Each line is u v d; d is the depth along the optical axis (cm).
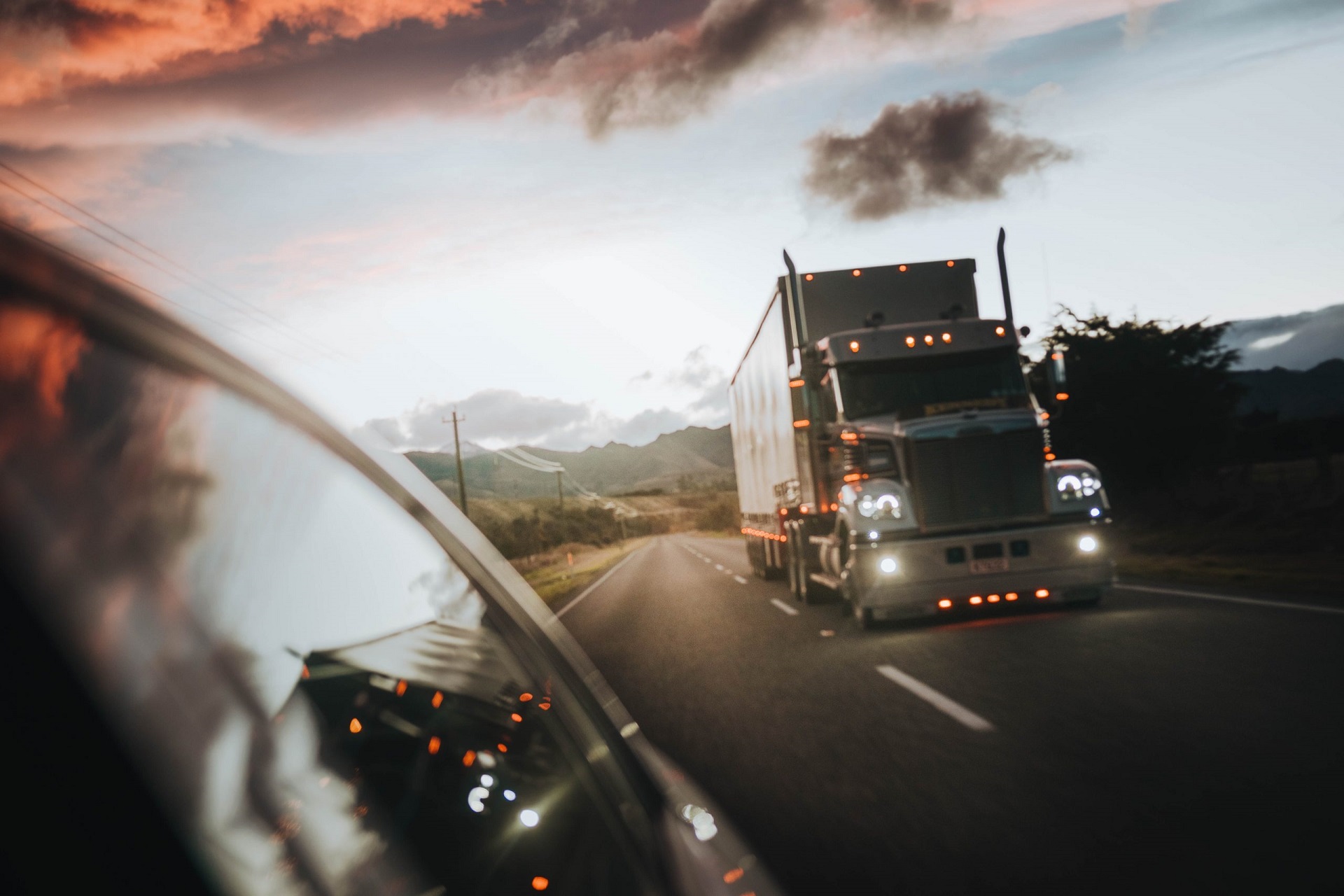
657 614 1656
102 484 80
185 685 83
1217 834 407
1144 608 1108
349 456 147
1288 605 1023
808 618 1362
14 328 74
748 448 2292
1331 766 479
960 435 1139
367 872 106
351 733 116
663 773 201
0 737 63
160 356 96
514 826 140
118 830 69
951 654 927
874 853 429
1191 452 2423
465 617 165
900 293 1452
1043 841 423
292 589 113
